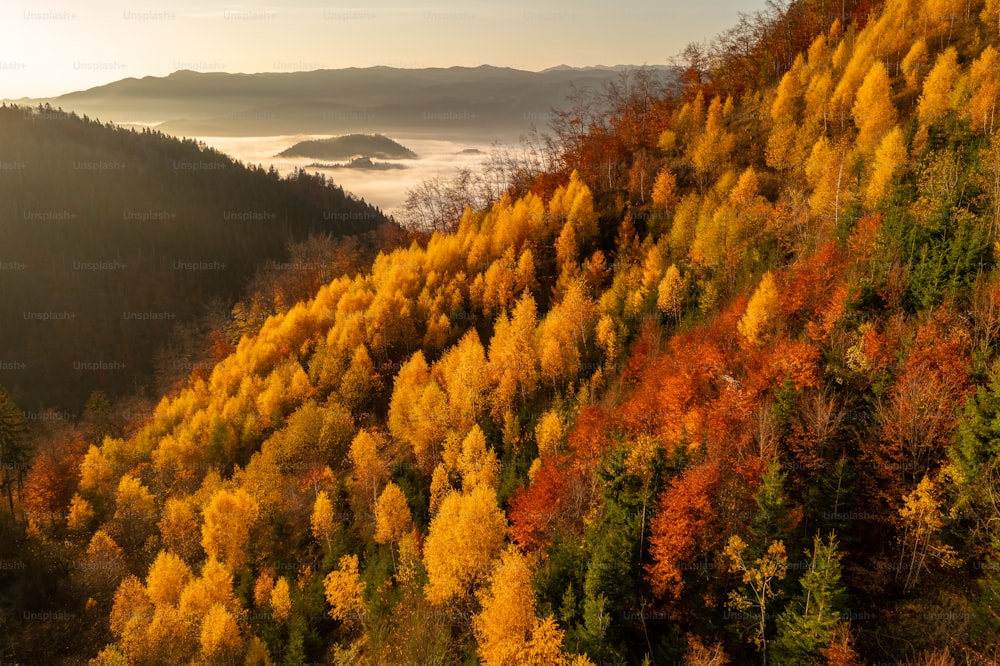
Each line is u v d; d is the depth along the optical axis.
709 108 111.12
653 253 80.12
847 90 93.25
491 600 42.56
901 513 35.91
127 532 75.00
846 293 50.78
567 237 95.31
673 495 37.31
